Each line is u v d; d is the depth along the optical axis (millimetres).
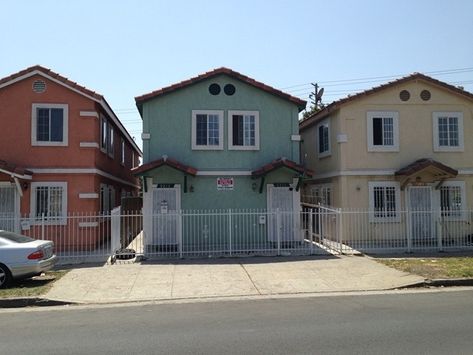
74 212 16125
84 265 13203
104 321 7773
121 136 23734
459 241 17578
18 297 9477
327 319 7586
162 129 17031
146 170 15891
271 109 17609
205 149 17125
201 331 6934
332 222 16484
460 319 7438
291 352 5785
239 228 17047
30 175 15719
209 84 17344
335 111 18359
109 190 20016
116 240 14633
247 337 6535
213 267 12672
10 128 16016
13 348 6215
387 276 11516
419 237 17922
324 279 11352
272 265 12906
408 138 18109
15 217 14633
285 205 17312
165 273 11969
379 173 17812
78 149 16266
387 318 7590
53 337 6770
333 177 18688
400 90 18188
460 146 18312
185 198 16875
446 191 18172
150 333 6879
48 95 16234
